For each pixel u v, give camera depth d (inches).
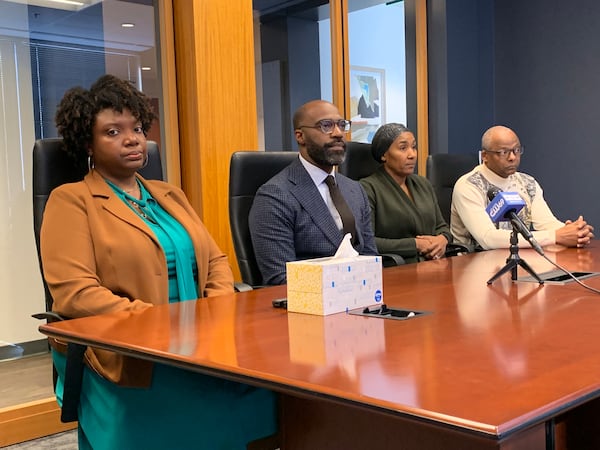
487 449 40.9
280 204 88.6
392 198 118.3
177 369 60.7
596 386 32.4
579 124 168.4
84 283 65.7
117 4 119.8
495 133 124.3
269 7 142.4
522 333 44.3
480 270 78.2
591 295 59.1
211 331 48.1
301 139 95.0
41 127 112.7
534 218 129.0
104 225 70.5
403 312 53.1
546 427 37.2
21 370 112.4
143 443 60.4
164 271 72.4
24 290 112.1
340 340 44.0
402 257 112.7
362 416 48.6
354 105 160.6
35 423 102.8
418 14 173.2
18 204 110.7
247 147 126.0
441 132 174.6
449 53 173.3
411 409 29.9
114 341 45.9
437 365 36.9
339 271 54.4
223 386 62.3
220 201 122.4
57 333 50.5
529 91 175.9
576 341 41.7
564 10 168.9
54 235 68.5
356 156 120.2
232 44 123.2
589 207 168.2
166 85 123.0
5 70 108.4
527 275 72.6
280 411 59.5
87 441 65.1
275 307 57.5
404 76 172.2
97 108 73.9
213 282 78.4
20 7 109.7
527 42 175.5
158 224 76.4
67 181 76.3
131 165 75.4
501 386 32.6
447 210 134.7
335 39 155.3
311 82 151.6
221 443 62.4
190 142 122.1
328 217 90.7
